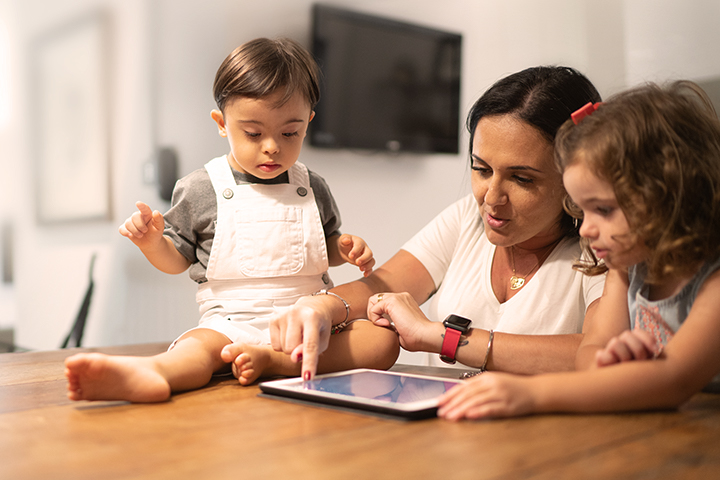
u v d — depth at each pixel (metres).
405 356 2.66
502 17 3.82
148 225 1.13
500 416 0.72
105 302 3.96
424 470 0.54
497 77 3.82
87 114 4.09
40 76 4.50
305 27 3.39
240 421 0.72
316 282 1.29
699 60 3.21
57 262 4.35
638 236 0.76
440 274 1.39
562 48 3.65
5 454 0.60
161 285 3.58
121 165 3.84
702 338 0.74
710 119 0.80
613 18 3.51
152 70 3.66
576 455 0.58
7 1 4.73
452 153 3.77
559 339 1.05
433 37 3.66
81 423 0.72
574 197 0.82
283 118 1.16
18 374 1.11
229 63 1.18
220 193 1.24
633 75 3.42
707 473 0.53
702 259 0.78
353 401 0.77
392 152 3.57
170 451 0.60
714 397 0.86
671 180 0.75
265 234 1.23
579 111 0.88
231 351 0.98
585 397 0.73
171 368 0.89
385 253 3.60
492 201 1.09
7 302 4.85
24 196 4.67
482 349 1.05
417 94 3.63
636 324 0.92
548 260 1.24
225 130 1.27
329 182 3.42
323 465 0.55
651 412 0.76
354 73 3.43
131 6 3.77
